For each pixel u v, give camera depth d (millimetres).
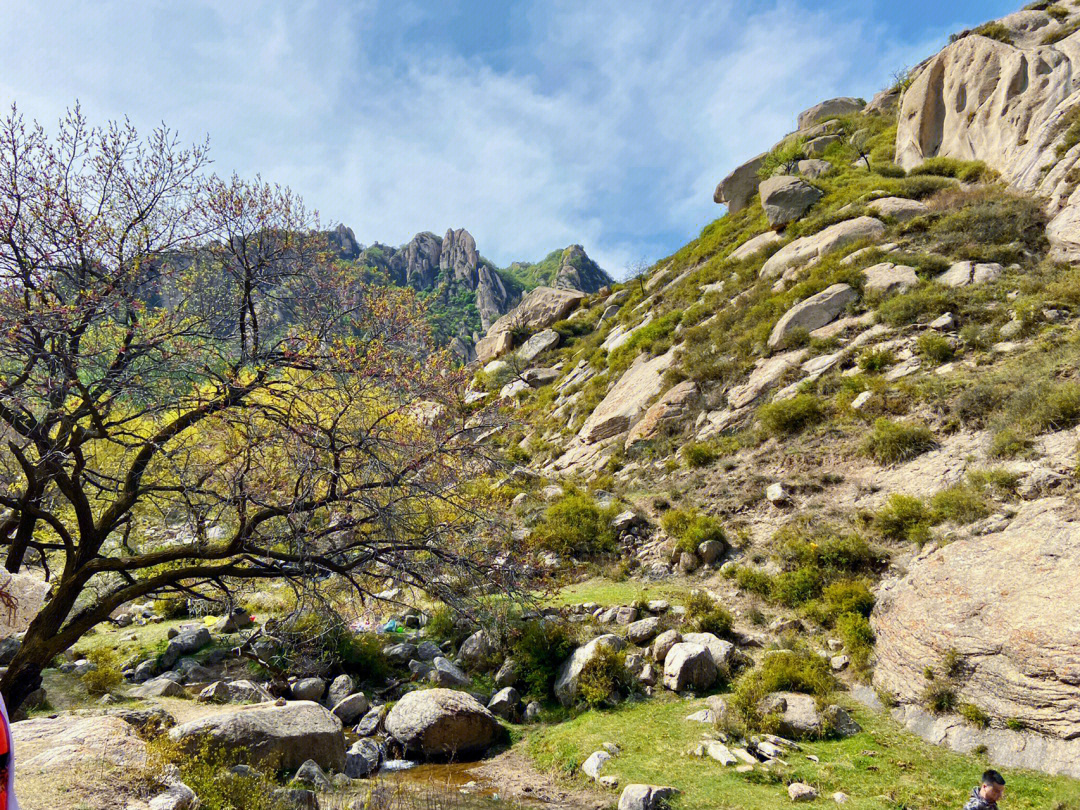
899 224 22297
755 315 22109
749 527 14336
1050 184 19922
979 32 29750
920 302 17547
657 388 22984
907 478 13078
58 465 7238
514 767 9062
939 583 9414
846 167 32812
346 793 7992
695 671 10117
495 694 11023
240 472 7602
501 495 18406
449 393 8977
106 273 7176
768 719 8781
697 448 17938
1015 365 13945
